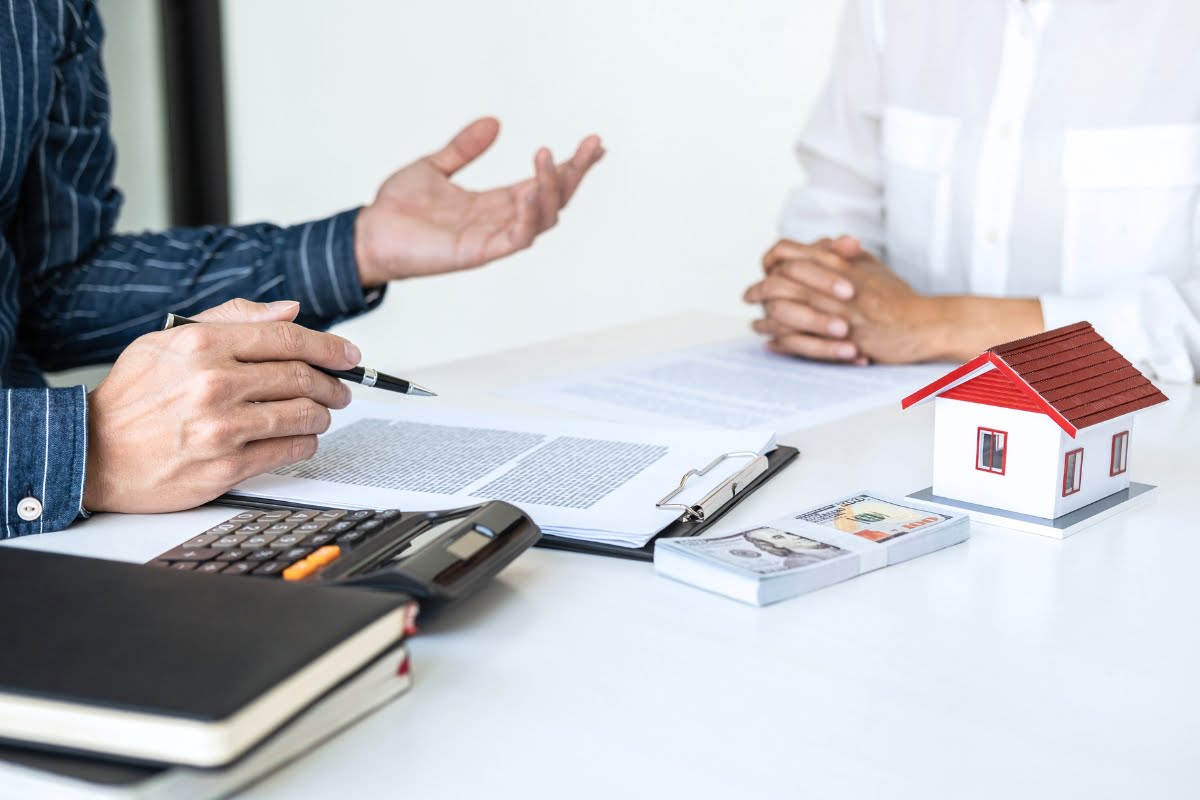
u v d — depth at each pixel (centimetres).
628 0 269
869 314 125
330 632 49
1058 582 67
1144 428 100
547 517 73
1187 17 140
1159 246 146
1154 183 145
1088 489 78
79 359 124
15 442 74
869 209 167
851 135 166
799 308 125
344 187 330
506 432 94
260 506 78
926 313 127
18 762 43
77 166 123
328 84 324
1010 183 153
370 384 85
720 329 145
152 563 64
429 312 323
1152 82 143
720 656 58
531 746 50
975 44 153
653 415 104
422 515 71
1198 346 120
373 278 126
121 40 337
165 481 76
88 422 76
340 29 317
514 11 287
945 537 72
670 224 277
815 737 50
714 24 258
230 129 346
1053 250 153
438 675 56
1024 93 150
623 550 71
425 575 59
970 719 52
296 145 335
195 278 123
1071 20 146
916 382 117
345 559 64
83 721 43
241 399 76
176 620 50
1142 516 78
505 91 293
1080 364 79
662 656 58
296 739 48
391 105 314
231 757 43
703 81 263
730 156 263
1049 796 46
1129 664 57
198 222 353
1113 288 126
